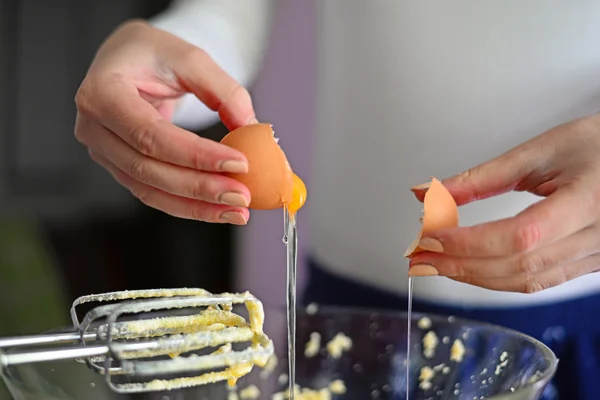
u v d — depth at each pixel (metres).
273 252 1.16
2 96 1.26
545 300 0.64
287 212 0.48
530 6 0.61
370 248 0.68
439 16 0.63
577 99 0.62
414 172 0.66
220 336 0.37
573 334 0.64
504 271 0.41
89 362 0.37
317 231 0.73
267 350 0.36
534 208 0.41
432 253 0.42
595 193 0.42
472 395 0.45
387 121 0.66
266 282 1.17
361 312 0.52
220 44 0.72
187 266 1.32
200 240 1.32
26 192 1.30
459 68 0.63
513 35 0.62
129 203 1.33
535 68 0.62
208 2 0.76
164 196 0.47
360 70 0.67
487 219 0.64
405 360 0.50
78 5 1.26
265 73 1.08
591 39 0.61
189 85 0.51
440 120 0.65
